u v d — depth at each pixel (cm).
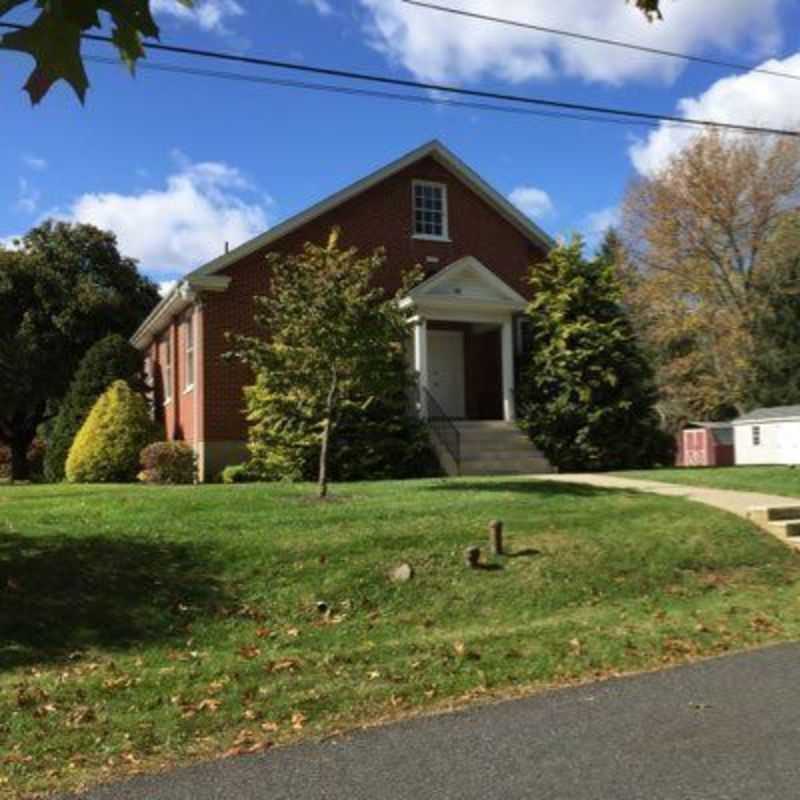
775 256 4288
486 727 587
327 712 625
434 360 2361
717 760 514
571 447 2048
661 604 934
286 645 775
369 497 1298
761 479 1658
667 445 2173
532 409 2100
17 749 560
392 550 999
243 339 1391
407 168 2259
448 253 2294
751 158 4369
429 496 1307
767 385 4212
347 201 2172
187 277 1962
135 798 487
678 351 4631
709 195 4425
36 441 3581
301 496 1296
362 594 901
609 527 1143
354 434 1841
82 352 3341
